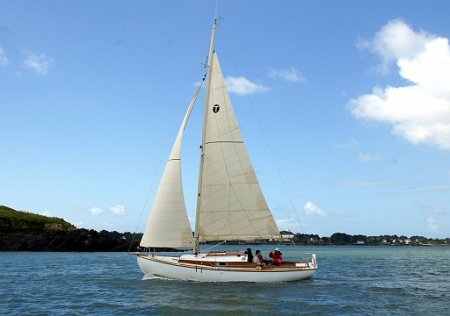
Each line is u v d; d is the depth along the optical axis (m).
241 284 32.50
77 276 43.97
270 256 35.72
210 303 25.98
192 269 33.03
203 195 34.28
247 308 24.75
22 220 124.75
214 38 35.34
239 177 34.66
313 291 31.47
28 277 42.84
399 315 23.62
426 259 93.81
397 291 33.22
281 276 33.88
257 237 34.59
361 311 24.61
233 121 35.06
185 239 33.81
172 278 34.00
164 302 26.34
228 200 34.34
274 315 23.23
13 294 30.67
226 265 32.94
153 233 34.12
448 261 84.12
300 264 36.12
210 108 35.03
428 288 35.44
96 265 61.09
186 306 25.17
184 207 34.19
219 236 34.16
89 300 27.94
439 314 23.98
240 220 34.38
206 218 34.06
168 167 34.72
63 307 25.59
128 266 59.47
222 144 34.72
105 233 130.00
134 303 26.47
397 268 61.06
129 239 130.62
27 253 102.00
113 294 30.33
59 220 138.38
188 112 35.78
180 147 34.94
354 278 43.84
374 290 33.56
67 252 112.88
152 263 34.50
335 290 32.75
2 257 81.56
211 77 35.31
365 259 92.38
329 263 74.50
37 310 24.67
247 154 35.03
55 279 40.88
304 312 24.05
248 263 33.28
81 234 119.62
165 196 34.28
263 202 34.88
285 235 35.34
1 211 128.00
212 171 34.44
